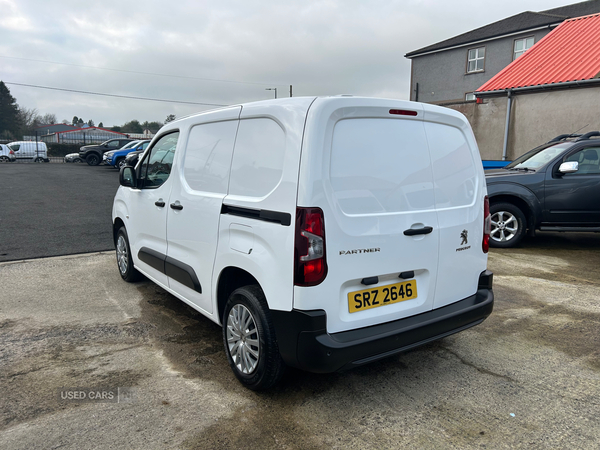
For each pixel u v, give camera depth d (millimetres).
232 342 3027
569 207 6723
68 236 7734
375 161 2643
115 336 3766
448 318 2918
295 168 2439
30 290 4945
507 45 23922
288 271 2467
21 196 12781
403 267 2777
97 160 28000
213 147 3279
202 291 3346
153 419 2592
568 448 2365
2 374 3102
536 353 3521
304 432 2490
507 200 7098
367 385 3016
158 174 4160
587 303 4668
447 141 3082
